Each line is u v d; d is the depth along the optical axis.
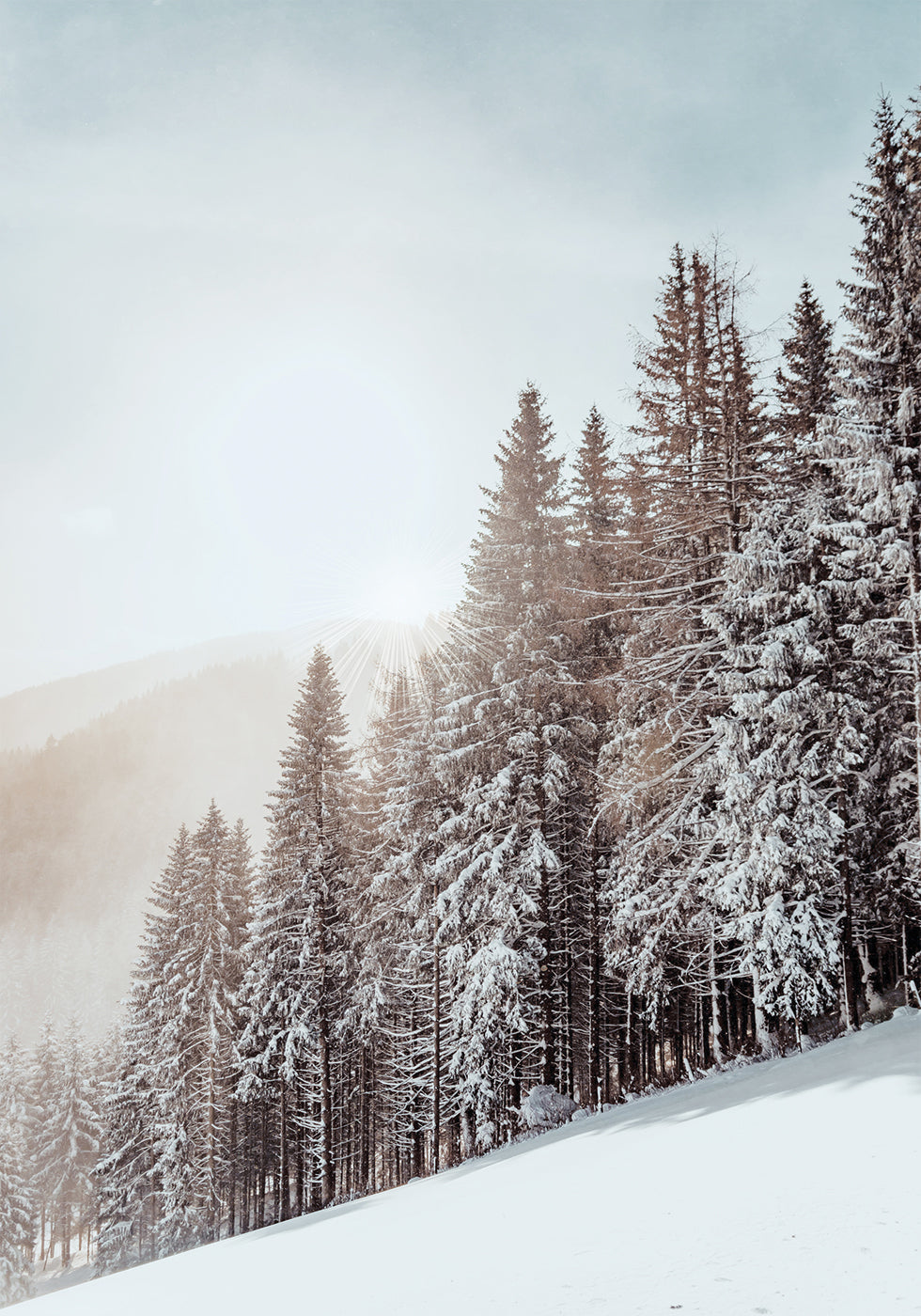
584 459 26.92
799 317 21.70
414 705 25.27
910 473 14.72
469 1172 11.99
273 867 27.53
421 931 21.61
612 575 21.30
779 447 18.48
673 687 17.53
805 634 15.35
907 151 15.94
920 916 17.66
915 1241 3.75
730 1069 15.05
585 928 22.61
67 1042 56.03
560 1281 4.05
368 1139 33.75
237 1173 35.41
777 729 15.71
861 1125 6.29
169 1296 6.96
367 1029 25.94
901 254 15.48
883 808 16.67
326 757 27.00
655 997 17.84
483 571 22.33
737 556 15.86
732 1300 3.38
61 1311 7.92
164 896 37.56
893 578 15.42
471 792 20.05
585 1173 7.37
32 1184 50.91
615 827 19.39
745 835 15.34
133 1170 35.09
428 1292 4.39
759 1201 4.85
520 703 20.19
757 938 14.95
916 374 15.46
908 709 16.77
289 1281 6.00
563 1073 23.03
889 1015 14.95
